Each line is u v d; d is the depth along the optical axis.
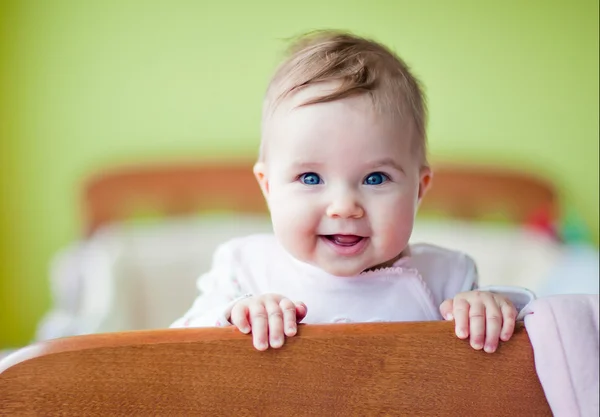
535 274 2.00
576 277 1.86
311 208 0.90
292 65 0.97
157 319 1.99
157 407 0.74
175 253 2.04
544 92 2.24
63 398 0.72
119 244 2.00
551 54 2.22
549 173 2.26
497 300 0.83
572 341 0.79
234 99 2.26
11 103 2.25
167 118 2.27
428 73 2.24
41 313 2.32
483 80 2.24
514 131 2.25
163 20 2.23
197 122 2.27
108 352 0.73
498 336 0.79
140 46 2.24
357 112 0.89
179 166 2.24
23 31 2.22
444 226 2.10
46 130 2.26
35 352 0.72
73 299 1.95
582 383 0.78
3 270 2.30
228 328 0.76
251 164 2.25
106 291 1.89
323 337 0.76
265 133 0.98
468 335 0.78
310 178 0.91
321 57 0.96
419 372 0.77
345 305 1.01
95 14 2.23
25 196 2.28
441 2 2.22
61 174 2.28
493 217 2.24
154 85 2.26
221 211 2.27
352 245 0.92
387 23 2.23
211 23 2.24
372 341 0.76
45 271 2.31
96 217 2.21
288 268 1.05
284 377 0.75
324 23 2.23
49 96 2.25
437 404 0.78
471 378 0.78
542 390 0.80
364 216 0.90
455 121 2.25
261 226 2.13
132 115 2.27
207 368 0.74
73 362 0.72
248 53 2.25
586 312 0.80
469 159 2.26
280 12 2.23
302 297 1.02
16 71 2.23
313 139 0.89
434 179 2.23
